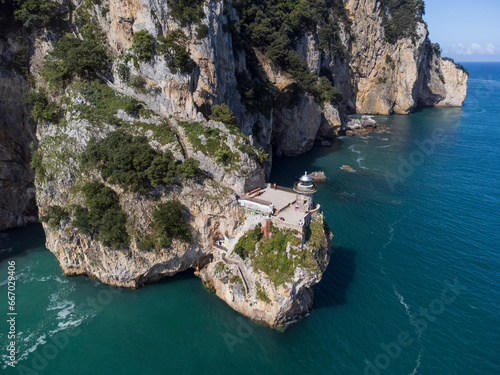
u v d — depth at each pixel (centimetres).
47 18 5716
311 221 4875
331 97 12369
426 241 6081
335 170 9394
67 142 5188
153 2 5497
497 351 4069
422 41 16888
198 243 5172
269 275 4375
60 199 5084
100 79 5631
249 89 7838
